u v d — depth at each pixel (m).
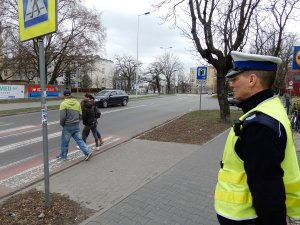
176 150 9.29
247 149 1.77
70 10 37.56
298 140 10.90
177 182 6.11
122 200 5.12
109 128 14.12
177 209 4.75
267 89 1.98
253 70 1.96
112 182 6.25
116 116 19.06
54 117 18.12
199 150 9.28
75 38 38.94
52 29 3.97
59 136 11.95
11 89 31.77
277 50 19.88
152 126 14.80
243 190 1.88
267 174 1.69
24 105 26.23
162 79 95.38
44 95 4.46
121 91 28.38
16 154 9.02
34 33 4.34
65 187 5.97
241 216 1.86
